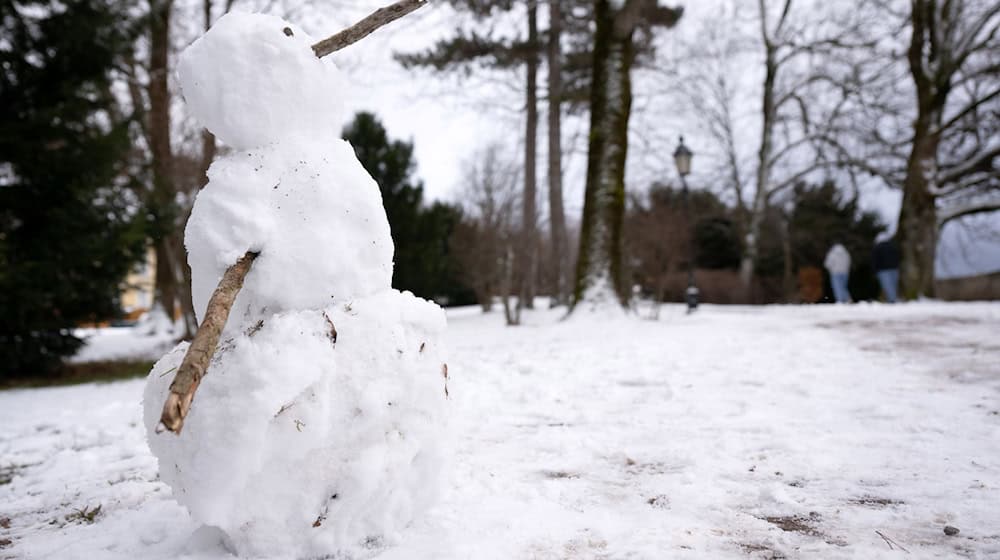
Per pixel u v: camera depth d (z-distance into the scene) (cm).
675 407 434
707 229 3091
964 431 339
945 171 1786
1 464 407
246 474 184
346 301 214
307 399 191
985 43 1577
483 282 1900
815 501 248
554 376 582
